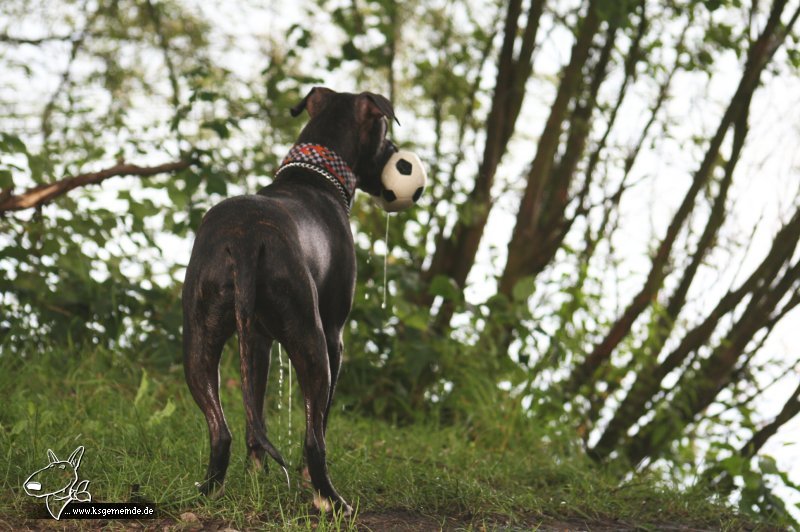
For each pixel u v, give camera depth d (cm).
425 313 729
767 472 586
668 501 520
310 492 436
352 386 733
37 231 679
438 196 819
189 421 551
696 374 855
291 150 466
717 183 896
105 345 690
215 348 393
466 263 852
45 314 680
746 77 829
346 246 443
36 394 584
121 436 500
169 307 705
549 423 741
